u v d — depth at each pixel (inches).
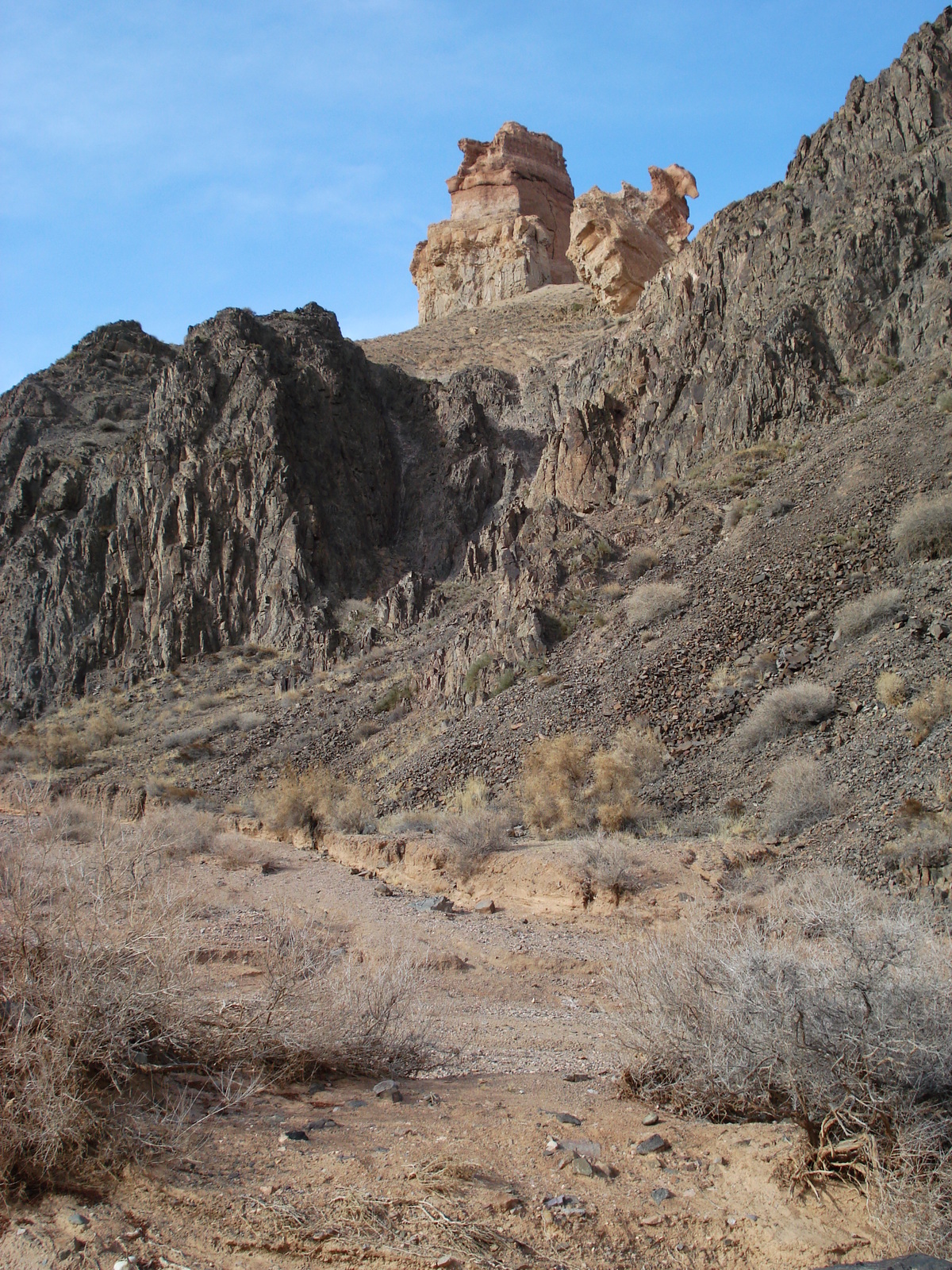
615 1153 173.6
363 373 2326.5
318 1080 217.8
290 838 902.4
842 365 1272.1
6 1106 150.7
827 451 1128.8
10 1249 134.1
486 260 3794.3
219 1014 212.2
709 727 785.6
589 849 568.4
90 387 2487.7
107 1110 163.6
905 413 1075.9
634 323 1929.1
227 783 1274.6
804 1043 175.6
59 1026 162.4
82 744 1535.4
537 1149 173.8
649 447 1438.2
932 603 753.6
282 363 2111.2
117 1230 138.6
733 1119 194.4
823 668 772.0
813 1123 170.6
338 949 397.7
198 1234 138.8
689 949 218.7
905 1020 171.0
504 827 700.7
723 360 1396.4
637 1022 210.5
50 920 178.2
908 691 655.1
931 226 1307.8
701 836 624.1
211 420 2014.0
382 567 1931.6
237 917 462.9
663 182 3058.6
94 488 2079.2
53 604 1942.7
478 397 2295.8
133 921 188.5
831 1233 147.2
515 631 1147.9
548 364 2357.3
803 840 549.3
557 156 4126.5
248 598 1855.3
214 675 1732.3
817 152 1553.9
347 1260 134.0
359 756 1190.9
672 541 1182.3
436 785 922.1
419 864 659.4
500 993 389.4
